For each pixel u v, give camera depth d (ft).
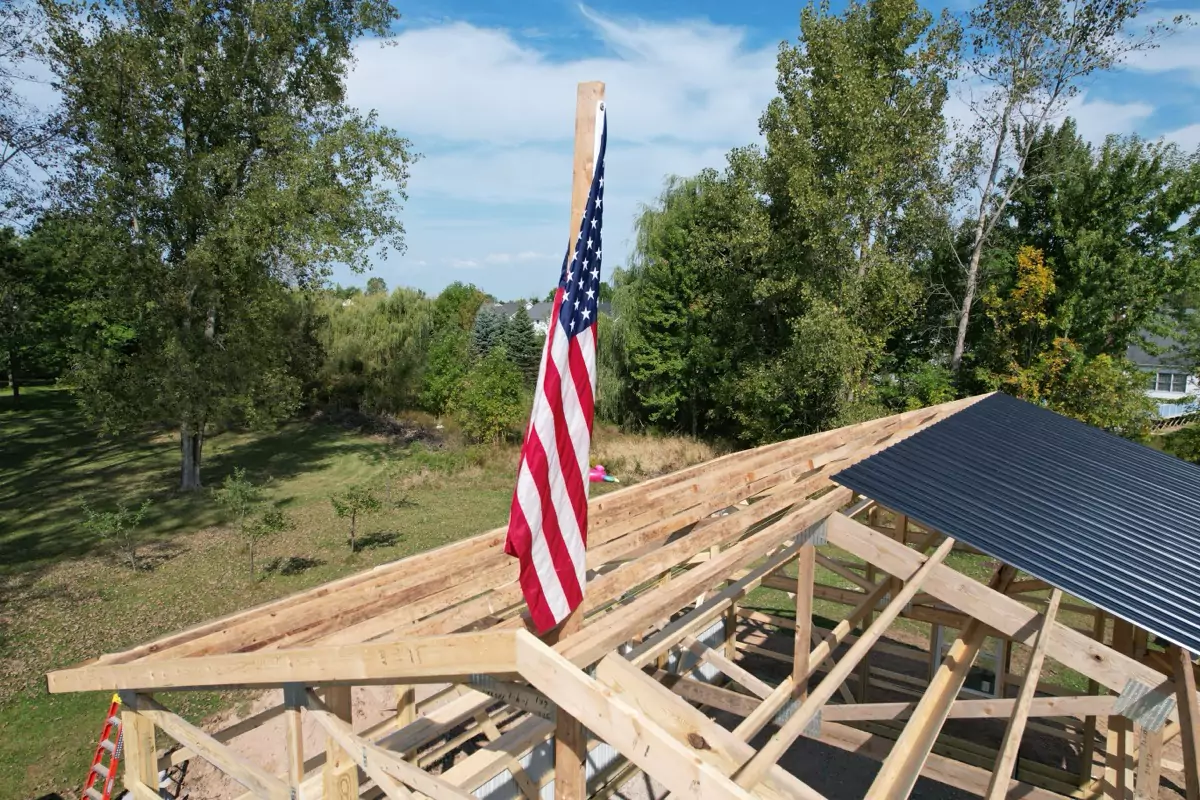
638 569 14.53
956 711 20.99
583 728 12.07
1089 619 42.34
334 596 16.43
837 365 69.62
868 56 72.49
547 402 11.73
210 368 69.10
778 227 79.15
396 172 74.43
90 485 74.49
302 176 67.77
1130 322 79.25
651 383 107.45
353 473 82.84
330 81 74.38
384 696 32.12
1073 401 65.16
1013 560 18.84
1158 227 78.28
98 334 108.88
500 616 15.87
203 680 14.84
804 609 19.48
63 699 33.19
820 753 29.68
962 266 82.89
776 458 28.19
